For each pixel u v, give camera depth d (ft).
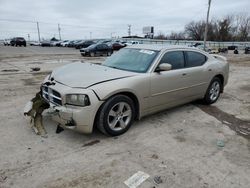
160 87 14.47
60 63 49.85
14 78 29.09
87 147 11.80
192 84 16.92
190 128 14.66
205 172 10.11
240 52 138.31
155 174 9.83
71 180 9.30
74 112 11.46
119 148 11.82
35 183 9.07
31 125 13.84
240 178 9.81
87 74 13.20
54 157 10.82
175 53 15.92
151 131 13.92
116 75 13.10
